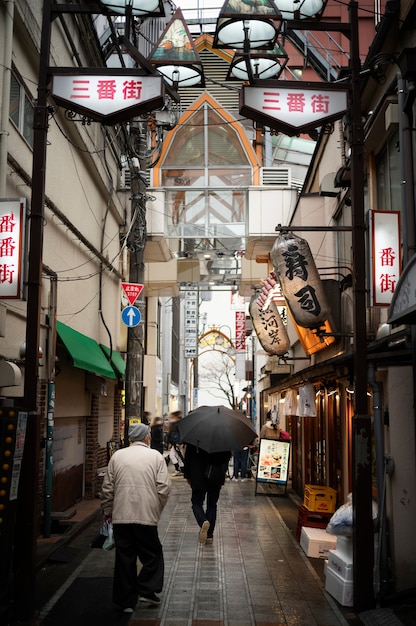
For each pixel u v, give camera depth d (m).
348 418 10.38
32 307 6.70
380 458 7.28
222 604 6.89
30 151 9.68
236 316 39.16
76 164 12.67
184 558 9.03
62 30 11.39
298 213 15.41
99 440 16.17
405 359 7.19
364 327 7.05
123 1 7.43
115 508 6.63
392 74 8.30
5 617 6.01
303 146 24.59
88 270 14.08
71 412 12.79
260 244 19.08
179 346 46.84
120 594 6.51
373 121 8.58
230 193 18.61
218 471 9.66
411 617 6.05
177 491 17.16
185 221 18.48
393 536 7.05
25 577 6.29
